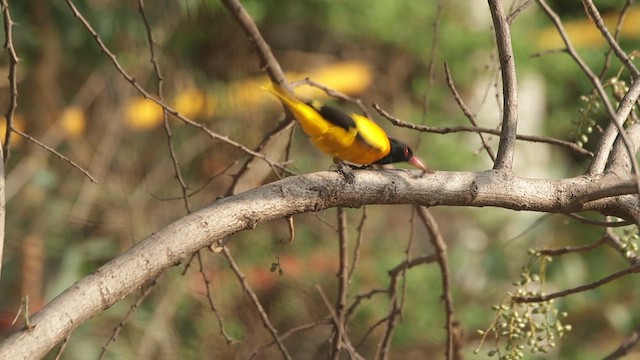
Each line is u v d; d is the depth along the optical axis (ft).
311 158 45.73
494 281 47.29
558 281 46.85
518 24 50.67
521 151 53.21
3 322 38.70
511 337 22.11
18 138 42.80
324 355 41.09
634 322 47.29
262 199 16.56
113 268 15.24
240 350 38.96
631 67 20.22
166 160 41.47
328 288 42.88
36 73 43.68
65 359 36.81
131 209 41.19
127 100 43.42
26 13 42.88
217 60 38.65
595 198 18.10
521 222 48.78
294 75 52.08
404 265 26.37
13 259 40.01
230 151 39.42
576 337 48.03
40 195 41.73
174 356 38.04
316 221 45.09
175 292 38.75
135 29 41.22
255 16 47.42
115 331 23.02
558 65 50.93
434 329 44.68
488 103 49.85
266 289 40.78
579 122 23.29
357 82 51.26
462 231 49.39
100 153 42.52
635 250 22.95
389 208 49.29
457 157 47.39
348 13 49.44
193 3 37.29
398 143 23.39
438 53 49.08
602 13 55.31
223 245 18.13
